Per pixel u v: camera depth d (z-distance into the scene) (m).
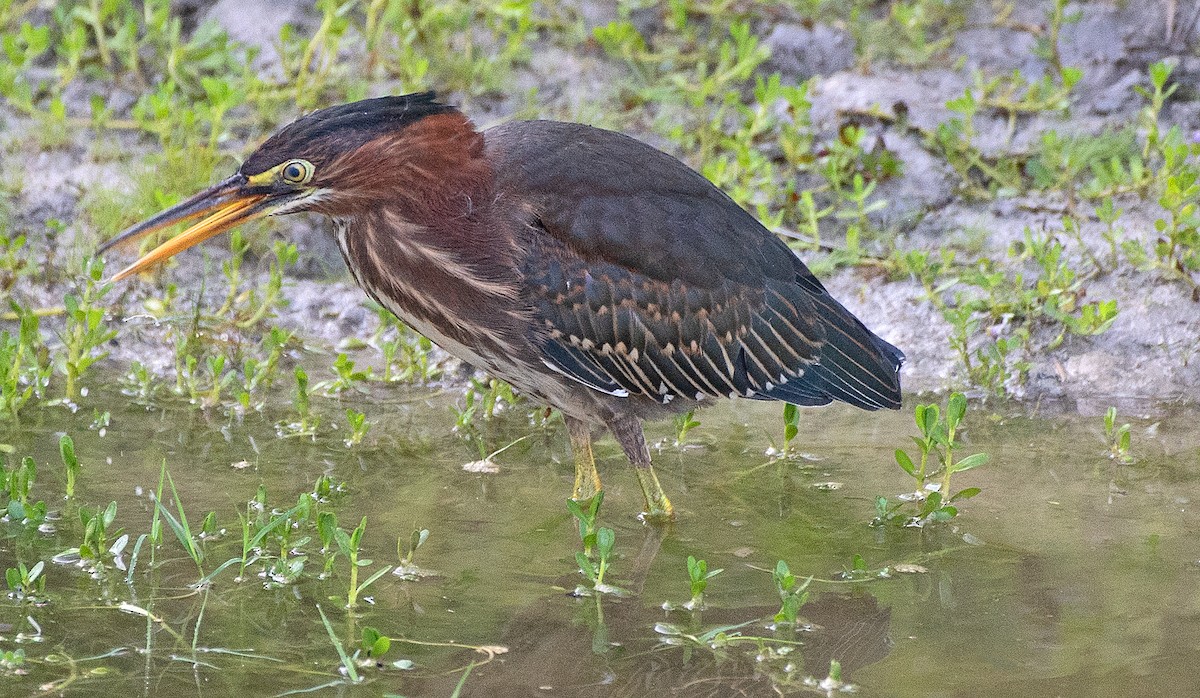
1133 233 14.09
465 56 16.38
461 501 10.38
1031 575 9.18
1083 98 15.95
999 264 13.92
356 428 11.33
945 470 10.19
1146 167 14.86
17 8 16.64
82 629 8.37
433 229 9.86
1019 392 12.47
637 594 8.98
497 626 8.53
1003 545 9.64
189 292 13.46
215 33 16.11
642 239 10.00
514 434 11.73
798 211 14.60
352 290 14.05
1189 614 8.59
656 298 10.10
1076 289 13.27
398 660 8.11
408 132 9.73
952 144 14.90
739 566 9.40
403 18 16.14
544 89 16.20
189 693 7.71
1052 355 12.84
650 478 10.28
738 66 15.49
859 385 10.82
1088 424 11.85
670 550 9.65
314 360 13.09
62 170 14.84
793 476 10.85
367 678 7.93
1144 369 12.65
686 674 8.02
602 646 8.32
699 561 8.82
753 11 17.11
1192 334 12.90
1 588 8.84
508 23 16.92
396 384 12.67
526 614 8.69
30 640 8.23
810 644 8.34
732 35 16.61
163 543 9.52
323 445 11.35
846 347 10.77
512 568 9.31
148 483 10.48
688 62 16.56
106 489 10.34
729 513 10.24
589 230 9.92
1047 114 15.64
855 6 17.17
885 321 13.33
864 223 14.48
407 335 13.38
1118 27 16.62
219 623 8.48
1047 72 16.06
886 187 14.95
